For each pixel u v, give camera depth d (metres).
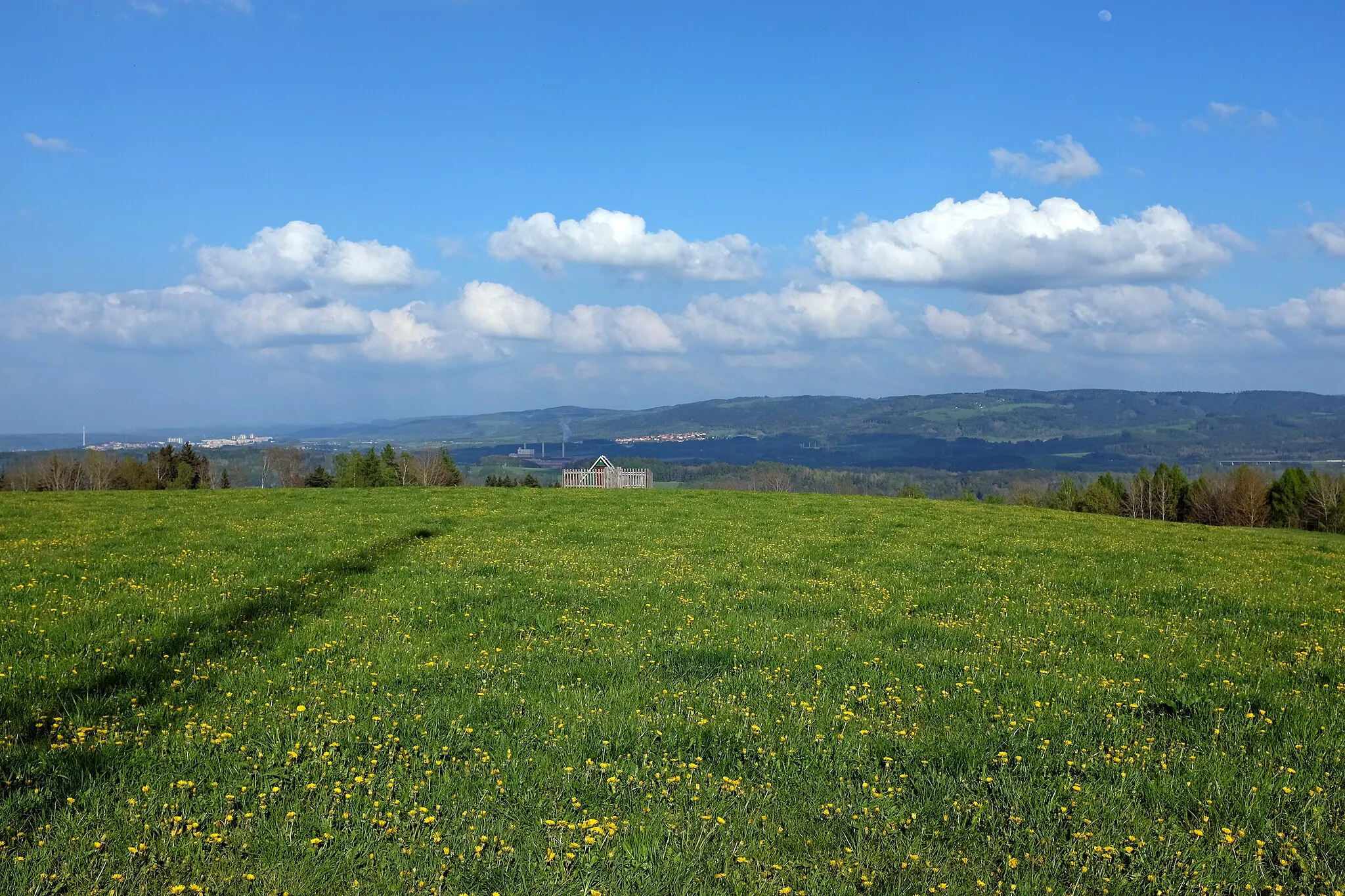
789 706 10.45
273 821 7.26
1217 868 6.85
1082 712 10.34
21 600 15.52
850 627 15.30
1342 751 9.05
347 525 29.39
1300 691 11.39
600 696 10.66
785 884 6.59
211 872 6.47
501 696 10.62
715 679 11.67
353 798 7.69
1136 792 8.14
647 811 7.62
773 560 23.33
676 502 42.09
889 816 7.62
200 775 8.09
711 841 7.17
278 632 13.73
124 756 8.40
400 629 14.45
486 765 8.48
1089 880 6.70
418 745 8.93
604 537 27.94
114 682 10.87
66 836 6.80
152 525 28.16
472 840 7.01
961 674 12.03
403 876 6.46
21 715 9.41
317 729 9.28
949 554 25.52
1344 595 20.05
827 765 8.73
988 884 6.58
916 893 6.48
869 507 41.62
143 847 6.69
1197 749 9.17
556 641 13.86
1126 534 34.00
